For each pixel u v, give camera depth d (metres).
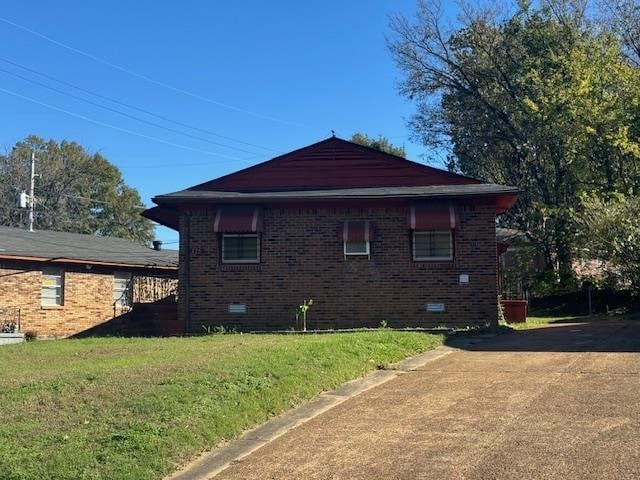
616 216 20.59
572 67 26.11
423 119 35.22
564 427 6.47
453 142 34.75
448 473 5.41
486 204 16.55
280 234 17.14
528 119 28.84
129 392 7.80
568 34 28.45
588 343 12.23
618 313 21.52
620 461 5.44
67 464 5.57
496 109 31.34
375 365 10.39
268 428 7.13
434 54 32.97
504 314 18.48
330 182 18.38
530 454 5.74
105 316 24.70
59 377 9.02
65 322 23.08
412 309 16.59
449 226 16.17
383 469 5.62
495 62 31.05
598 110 24.58
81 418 6.88
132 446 6.01
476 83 32.19
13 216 46.88
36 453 5.82
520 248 31.53
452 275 16.52
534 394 7.93
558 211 26.83
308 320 16.84
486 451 5.89
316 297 16.89
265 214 17.22
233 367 8.99
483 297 16.36
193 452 6.22
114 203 59.78
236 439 6.77
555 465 5.44
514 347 12.15
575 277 27.02
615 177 25.72
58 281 23.12
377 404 7.93
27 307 21.89
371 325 16.66
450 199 16.50
